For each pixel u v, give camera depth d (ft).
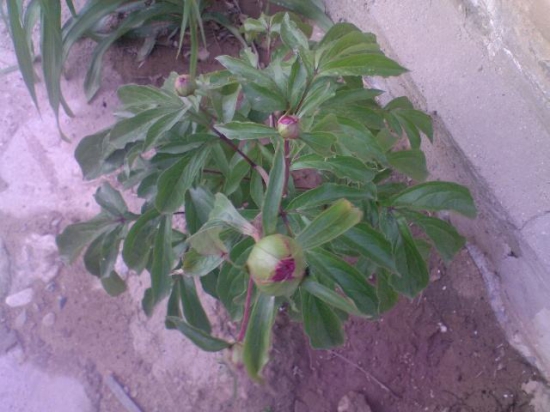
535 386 2.42
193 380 2.60
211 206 1.84
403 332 2.63
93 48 3.20
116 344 2.69
